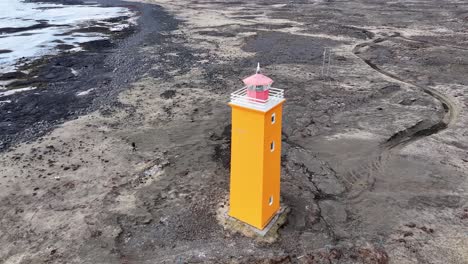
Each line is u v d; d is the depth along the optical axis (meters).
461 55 39.53
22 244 14.63
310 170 19.47
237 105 13.88
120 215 16.12
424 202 16.95
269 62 37.84
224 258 13.72
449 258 13.81
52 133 23.50
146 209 16.47
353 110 26.62
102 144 22.11
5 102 28.34
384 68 36.50
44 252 14.22
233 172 15.07
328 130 23.77
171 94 29.61
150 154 21.03
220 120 25.14
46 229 15.36
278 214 16.00
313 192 17.72
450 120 25.44
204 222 15.65
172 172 19.23
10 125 24.66
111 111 26.66
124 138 22.84
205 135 23.17
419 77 33.75
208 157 20.62
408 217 16.00
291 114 25.88
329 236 14.98
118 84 31.98
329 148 21.59
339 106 27.23
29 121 25.25
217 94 29.61
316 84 31.64
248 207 15.13
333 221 15.88
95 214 16.19
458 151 21.08
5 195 17.48
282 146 21.70
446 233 15.05
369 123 24.61
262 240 14.70
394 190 17.92
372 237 14.91
